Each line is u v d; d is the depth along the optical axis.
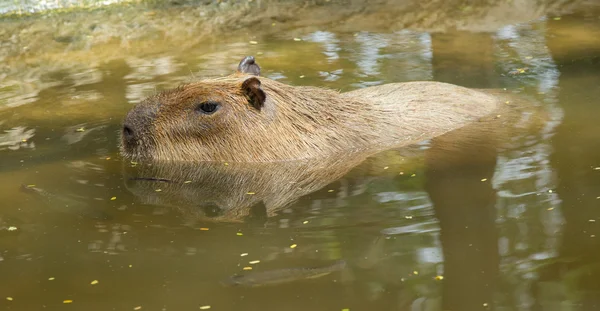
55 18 19.14
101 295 6.41
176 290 6.43
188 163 9.81
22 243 7.44
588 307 5.98
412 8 18.56
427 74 12.87
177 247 7.24
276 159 9.82
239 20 18.16
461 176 8.80
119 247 7.29
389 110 10.50
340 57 14.29
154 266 6.87
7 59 15.42
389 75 12.90
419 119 10.45
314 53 14.73
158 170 9.53
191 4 20.05
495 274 6.53
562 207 7.79
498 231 7.32
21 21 18.97
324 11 18.75
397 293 6.27
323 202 8.28
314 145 9.92
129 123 9.95
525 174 8.72
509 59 13.67
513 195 8.16
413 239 7.22
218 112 9.85
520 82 12.26
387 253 6.95
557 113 10.77
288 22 17.72
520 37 15.30
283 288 6.42
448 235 7.27
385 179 8.88
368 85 12.35
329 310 6.05
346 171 9.21
